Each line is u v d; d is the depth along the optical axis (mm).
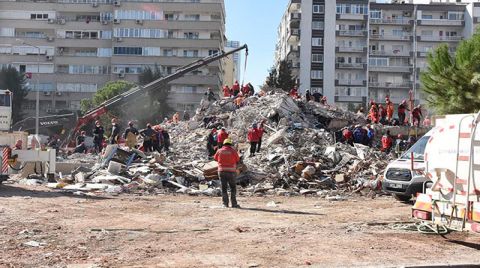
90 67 80500
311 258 8156
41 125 53531
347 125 35812
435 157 9812
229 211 13586
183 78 78312
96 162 25875
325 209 14523
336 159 23484
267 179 20797
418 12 92250
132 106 60312
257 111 34719
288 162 22359
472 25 90250
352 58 91625
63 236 9641
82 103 69188
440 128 9852
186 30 79500
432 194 9922
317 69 90750
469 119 9172
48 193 16797
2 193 16453
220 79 83562
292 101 35938
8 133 23938
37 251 8359
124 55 79125
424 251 8922
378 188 19172
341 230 10805
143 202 15211
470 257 8516
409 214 13445
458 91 24375
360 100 90312
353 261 8000
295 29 92125
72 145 39000
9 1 80375
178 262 7746
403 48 92500
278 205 15344
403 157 16781
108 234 9906
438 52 25359
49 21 80438
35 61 79875
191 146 31094
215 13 79875
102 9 81125
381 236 10234
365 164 22484
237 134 32688
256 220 12016
